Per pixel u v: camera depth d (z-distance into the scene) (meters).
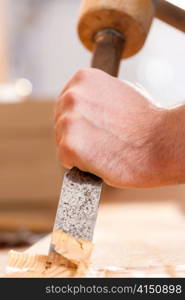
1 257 0.75
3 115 1.48
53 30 2.66
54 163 1.46
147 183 0.53
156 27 2.54
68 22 2.65
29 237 1.11
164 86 2.58
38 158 1.46
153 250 0.65
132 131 0.52
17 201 1.47
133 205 1.52
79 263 0.46
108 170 0.51
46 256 0.48
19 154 1.47
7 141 1.48
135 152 0.52
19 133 1.48
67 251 0.46
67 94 0.52
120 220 1.17
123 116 0.52
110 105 0.52
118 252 0.63
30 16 2.62
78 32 0.63
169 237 0.82
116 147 0.51
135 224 1.08
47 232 1.39
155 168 0.52
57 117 0.53
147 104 0.54
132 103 0.53
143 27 0.60
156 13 0.63
